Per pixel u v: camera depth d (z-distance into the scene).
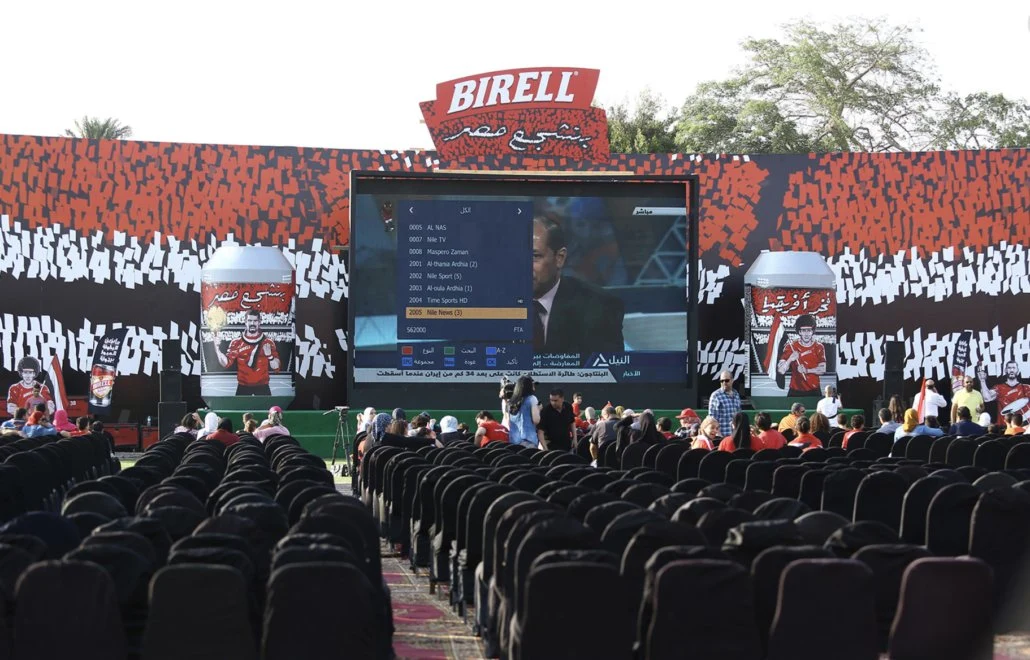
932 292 28.55
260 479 10.54
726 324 28.33
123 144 27.11
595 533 7.59
